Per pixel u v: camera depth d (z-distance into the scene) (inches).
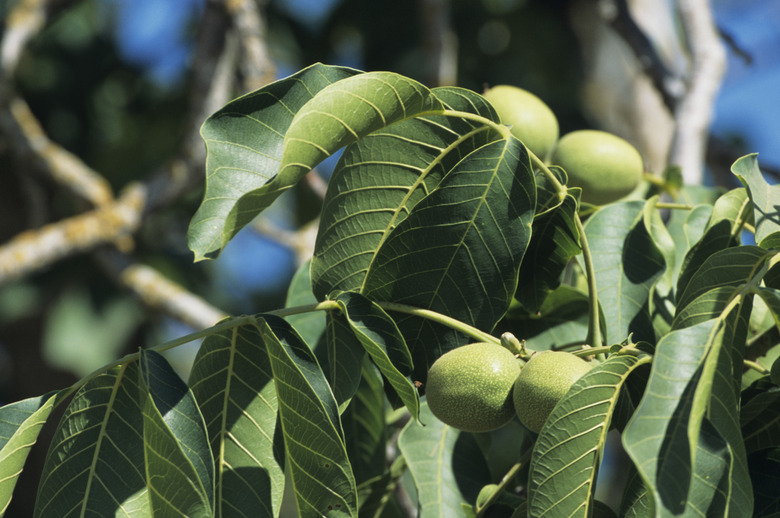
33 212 67.6
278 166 29.1
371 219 31.3
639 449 26.2
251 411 30.6
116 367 30.1
